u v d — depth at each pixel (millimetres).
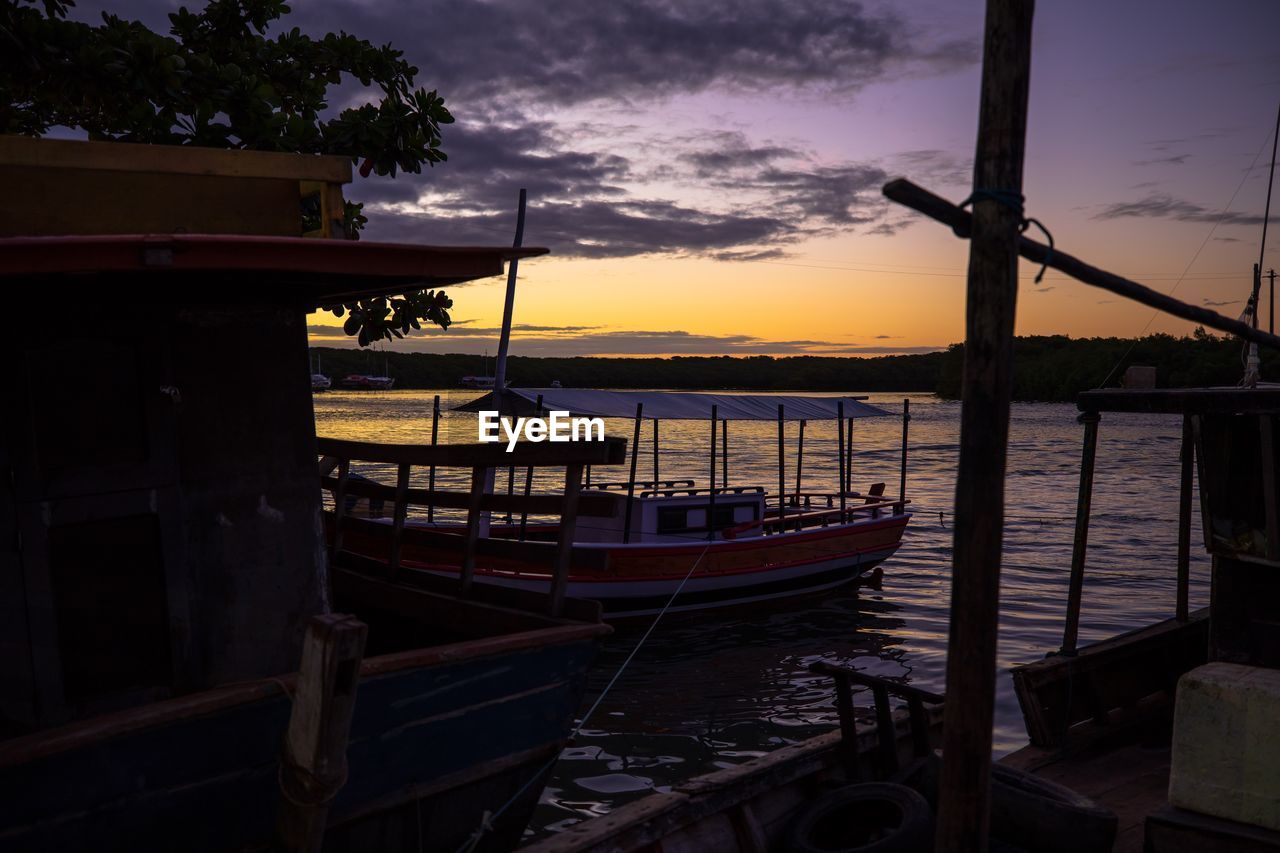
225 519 4531
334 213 4816
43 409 4051
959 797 3014
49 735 3693
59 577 4105
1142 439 98875
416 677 4723
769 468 54812
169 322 4375
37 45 6566
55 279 3689
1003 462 2934
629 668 15875
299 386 4793
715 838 5582
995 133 2900
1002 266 2893
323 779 3498
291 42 8812
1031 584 22688
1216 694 4215
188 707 4016
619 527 18750
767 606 19844
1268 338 4387
